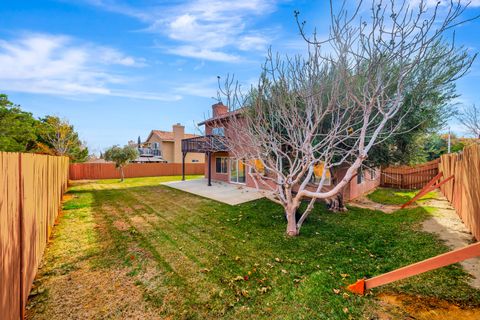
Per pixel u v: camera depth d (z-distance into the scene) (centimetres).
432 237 548
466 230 585
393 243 526
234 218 742
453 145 1931
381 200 1045
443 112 689
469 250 267
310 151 495
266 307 314
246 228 642
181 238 567
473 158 541
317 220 720
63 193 1140
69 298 331
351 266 423
